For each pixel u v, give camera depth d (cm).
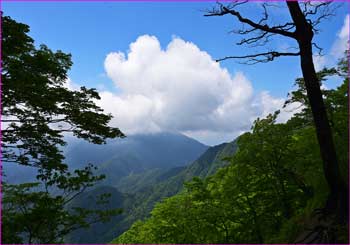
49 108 1284
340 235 992
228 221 3538
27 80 1205
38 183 1325
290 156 2828
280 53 1166
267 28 1149
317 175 1834
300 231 1251
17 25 1205
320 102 1120
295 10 1117
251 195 3212
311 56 1130
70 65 1421
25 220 1132
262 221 3212
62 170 1351
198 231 3506
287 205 2948
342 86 2362
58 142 1409
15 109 1284
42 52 1380
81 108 1409
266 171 2975
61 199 1262
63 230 1196
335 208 1065
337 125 2092
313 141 2416
